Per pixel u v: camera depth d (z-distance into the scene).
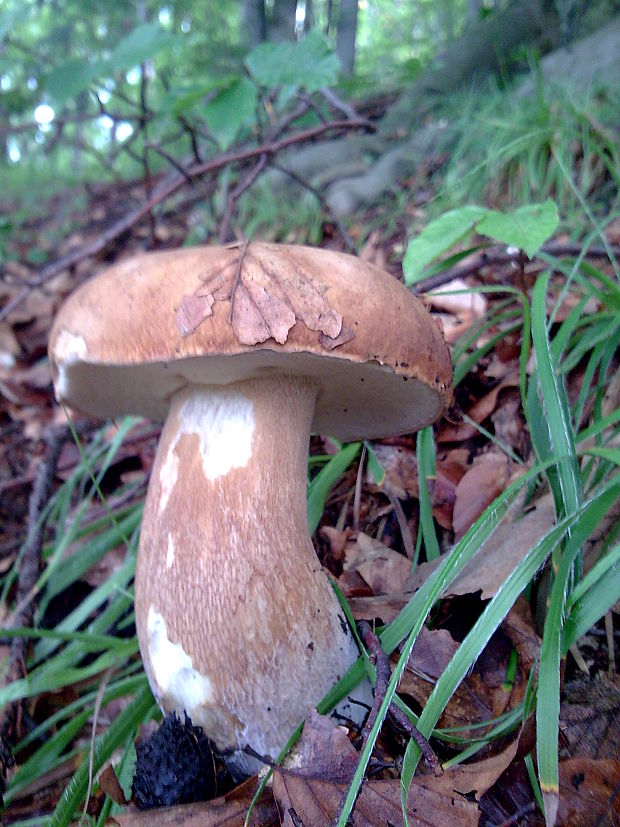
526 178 0.43
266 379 0.21
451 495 0.28
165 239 0.67
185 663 0.19
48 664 0.26
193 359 0.19
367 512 0.29
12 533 0.37
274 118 0.57
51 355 0.21
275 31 1.09
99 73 0.36
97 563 0.33
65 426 0.38
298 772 0.18
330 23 1.39
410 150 0.59
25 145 1.19
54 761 0.24
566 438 0.19
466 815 0.17
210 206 0.58
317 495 0.27
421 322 0.20
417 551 0.25
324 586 0.21
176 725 0.19
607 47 0.55
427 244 0.22
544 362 0.21
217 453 0.21
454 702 0.20
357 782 0.16
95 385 0.23
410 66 0.85
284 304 0.18
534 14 0.73
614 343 0.25
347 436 0.29
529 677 0.19
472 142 0.51
